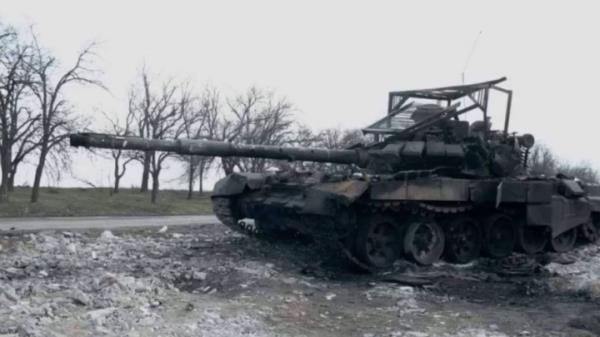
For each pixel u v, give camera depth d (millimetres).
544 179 18438
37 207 31406
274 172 18125
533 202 17734
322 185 15609
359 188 14844
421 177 15953
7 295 10516
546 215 18000
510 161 17938
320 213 14938
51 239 17391
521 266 17219
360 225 15672
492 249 17984
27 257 14836
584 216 19234
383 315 11188
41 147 34812
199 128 46844
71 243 17141
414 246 16281
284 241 18234
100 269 13617
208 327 9586
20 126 34594
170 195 50469
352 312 11289
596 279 15164
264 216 17531
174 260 14914
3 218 27125
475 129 18062
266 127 49125
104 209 33906
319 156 16578
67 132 35469
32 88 33500
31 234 17953
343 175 15773
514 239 18375
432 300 12695
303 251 17141
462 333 10156
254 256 15945
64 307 10016
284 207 16141
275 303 11523
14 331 8477
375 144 17438
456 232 17188
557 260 18344
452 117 17609
